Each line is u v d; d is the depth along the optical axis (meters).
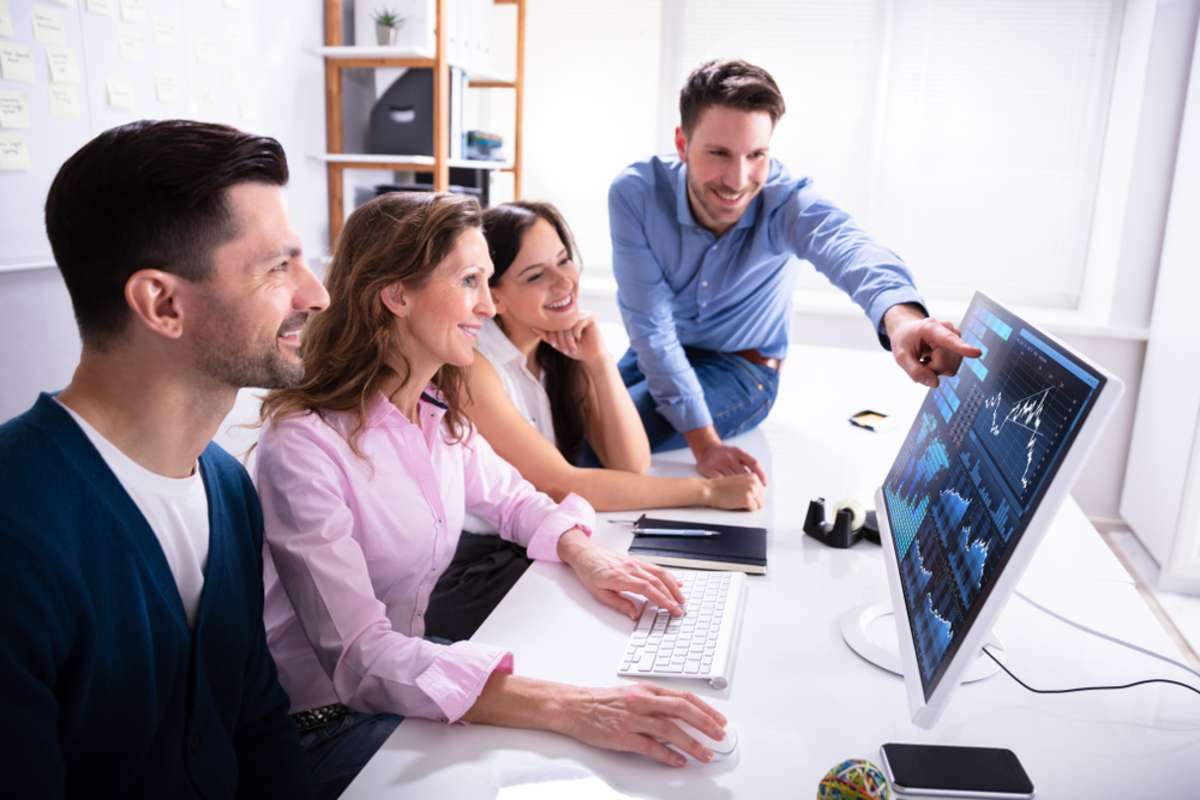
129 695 0.69
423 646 0.93
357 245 1.13
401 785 0.76
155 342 0.69
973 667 0.96
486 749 0.82
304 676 1.14
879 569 1.24
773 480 1.63
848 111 3.67
